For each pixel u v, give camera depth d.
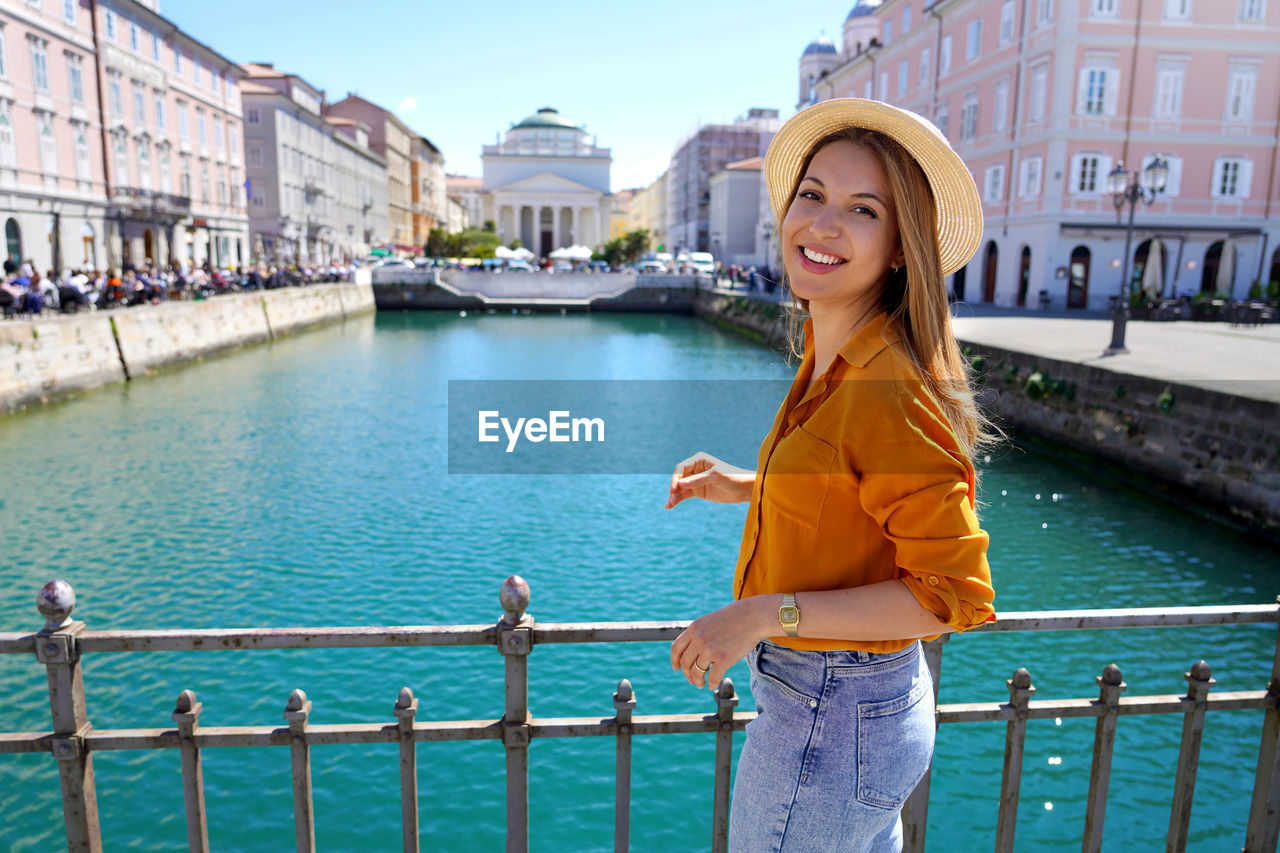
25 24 31.64
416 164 115.62
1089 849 2.38
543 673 7.65
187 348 29.53
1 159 30.39
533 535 11.55
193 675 7.53
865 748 1.41
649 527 11.94
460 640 2.08
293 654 7.92
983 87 36.50
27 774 6.14
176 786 6.04
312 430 19.00
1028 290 33.38
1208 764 6.21
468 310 62.25
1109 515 12.10
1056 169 31.58
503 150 128.88
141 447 16.83
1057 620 2.19
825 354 1.49
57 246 33.94
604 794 6.07
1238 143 31.86
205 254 48.41
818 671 1.42
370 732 2.14
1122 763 6.24
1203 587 9.49
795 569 1.39
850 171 1.38
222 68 50.78
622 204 195.50
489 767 6.36
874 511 1.29
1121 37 30.81
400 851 5.48
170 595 9.33
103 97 37.16
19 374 19.75
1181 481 12.60
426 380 27.28
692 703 7.18
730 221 81.75
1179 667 7.67
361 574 10.02
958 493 1.24
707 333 46.00
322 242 71.44
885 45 46.56
